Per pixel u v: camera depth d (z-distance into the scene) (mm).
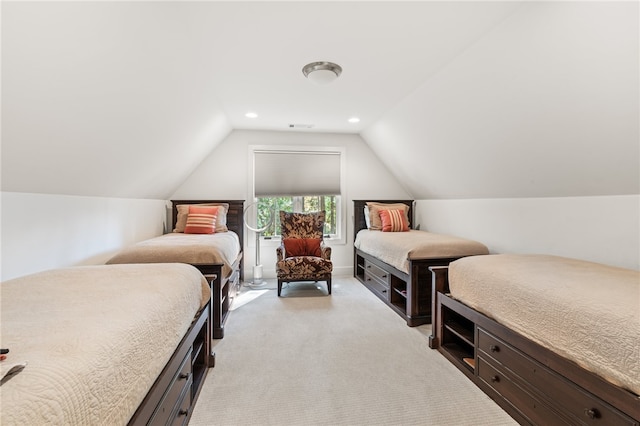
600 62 1437
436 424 1471
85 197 2250
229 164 4285
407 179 4375
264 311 3041
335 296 3555
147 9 1409
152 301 1111
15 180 1526
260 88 2727
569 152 1957
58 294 1139
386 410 1568
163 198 3938
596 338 1113
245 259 4305
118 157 2199
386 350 2219
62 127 1484
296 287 3959
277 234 4629
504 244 2945
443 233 3992
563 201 2320
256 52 2080
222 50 2051
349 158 4602
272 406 1598
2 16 944
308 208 4723
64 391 597
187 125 2879
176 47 1823
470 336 1955
